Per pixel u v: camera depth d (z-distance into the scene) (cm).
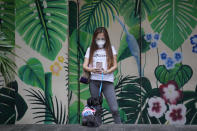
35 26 498
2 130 411
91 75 409
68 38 503
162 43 534
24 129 416
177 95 533
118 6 535
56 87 500
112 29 536
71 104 525
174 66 535
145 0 534
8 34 496
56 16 499
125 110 532
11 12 498
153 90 533
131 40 535
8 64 427
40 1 498
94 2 536
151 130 400
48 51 498
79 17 533
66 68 500
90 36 535
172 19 534
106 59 404
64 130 392
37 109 498
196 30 534
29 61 498
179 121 531
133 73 535
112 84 408
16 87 497
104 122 530
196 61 535
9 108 497
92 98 383
